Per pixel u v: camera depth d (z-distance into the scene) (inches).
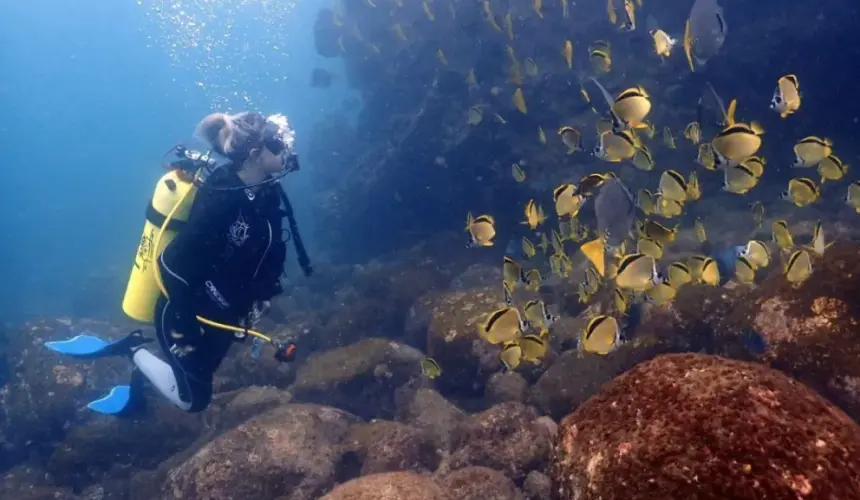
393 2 782.5
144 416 349.1
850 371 178.7
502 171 541.6
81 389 400.8
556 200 221.3
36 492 306.5
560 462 114.0
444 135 582.6
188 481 218.7
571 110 549.0
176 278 186.2
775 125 537.3
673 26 561.3
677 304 241.1
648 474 94.3
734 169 212.4
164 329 198.7
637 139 213.8
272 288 205.0
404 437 234.7
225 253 188.1
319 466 223.0
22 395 400.2
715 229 457.1
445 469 224.1
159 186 198.5
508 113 546.6
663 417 99.8
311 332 421.4
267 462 218.1
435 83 613.3
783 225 236.8
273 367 374.9
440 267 531.8
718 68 529.7
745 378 100.1
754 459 87.9
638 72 542.6
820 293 196.2
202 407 221.0
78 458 328.5
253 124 191.9
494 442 223.5
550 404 249.3
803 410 94.3
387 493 148.5
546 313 195.8
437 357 297.6
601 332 166.2
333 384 315.6
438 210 622.2
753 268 214.8
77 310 893.8
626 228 205.3
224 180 185.6
